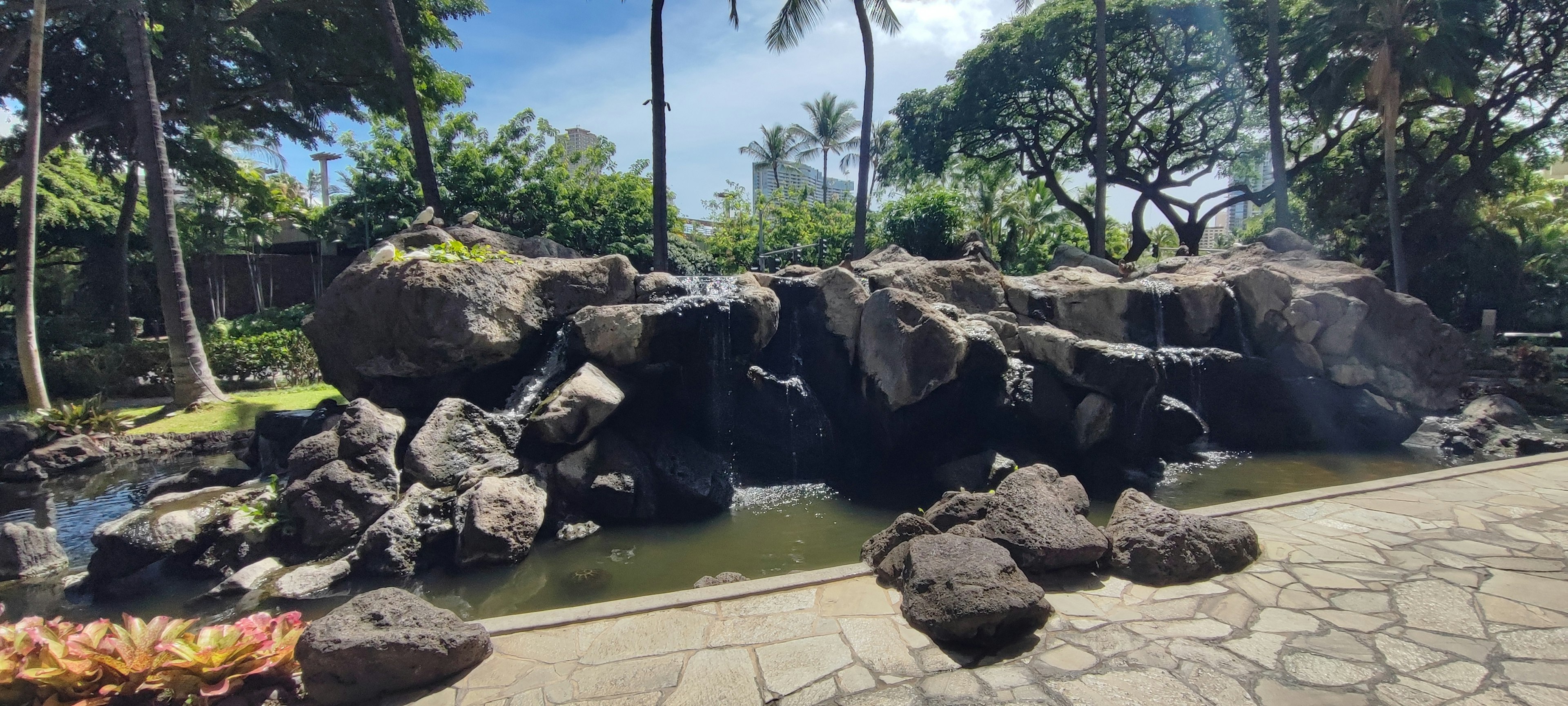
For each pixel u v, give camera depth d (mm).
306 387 17312
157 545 6297
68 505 9617
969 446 9680
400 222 24250
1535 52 22594
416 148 17281
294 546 6613
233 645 3682
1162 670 3551
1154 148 29078
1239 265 13758
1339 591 4410
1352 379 11273
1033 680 3502
